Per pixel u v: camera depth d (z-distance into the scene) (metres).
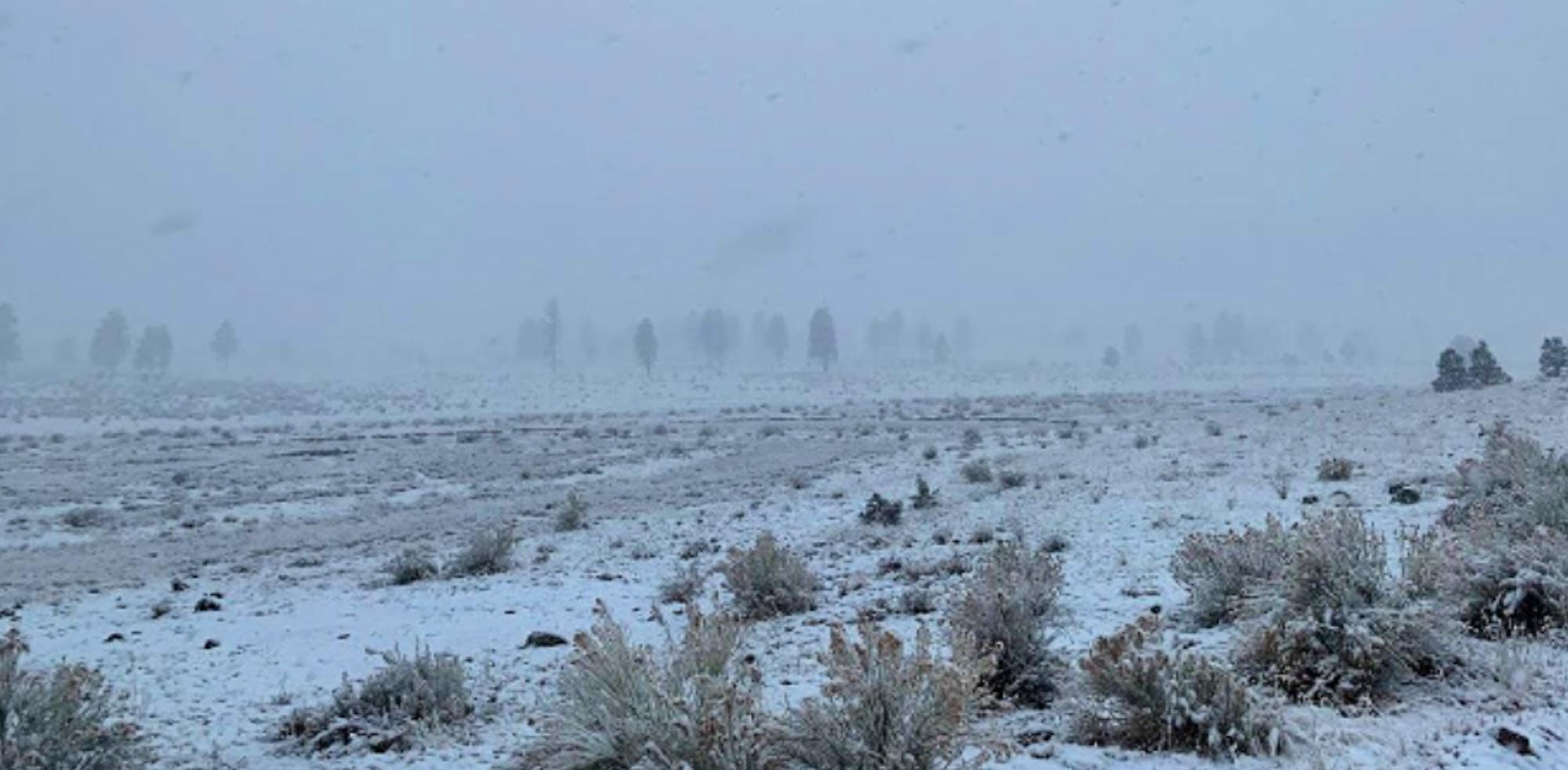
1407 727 5.58
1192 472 21.09
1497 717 5.61
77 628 12.53
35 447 45.16
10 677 5.17
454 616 12.09
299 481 32.38
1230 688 5.54
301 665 9.85
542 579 14.41
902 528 17.00
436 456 39.59
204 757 6.77
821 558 14.73
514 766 5.68
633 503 24.80
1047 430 41.66
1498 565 7.65
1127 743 5.63
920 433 43.72
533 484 30.58
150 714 7.98
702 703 4.84
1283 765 5.08
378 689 7.50
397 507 26.17
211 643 10.89
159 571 17.61
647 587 13.37
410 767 6.17
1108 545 13.32
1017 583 7.58
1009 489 21.33
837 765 4.54
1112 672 5.81
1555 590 7.31
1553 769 4.87
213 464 37.09
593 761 4.85
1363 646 6.21
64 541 21.56
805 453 36.09
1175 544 12.97
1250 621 6.88
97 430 58.41
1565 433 21.27
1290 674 6.40
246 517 25.06
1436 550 7.30
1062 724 6.07
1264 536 8.75
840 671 4.75
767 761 4.58
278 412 76.44
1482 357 43.19
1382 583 6.78
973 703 5.03
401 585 15.01
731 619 5.68
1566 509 9.16
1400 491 14.59
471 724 7.17
